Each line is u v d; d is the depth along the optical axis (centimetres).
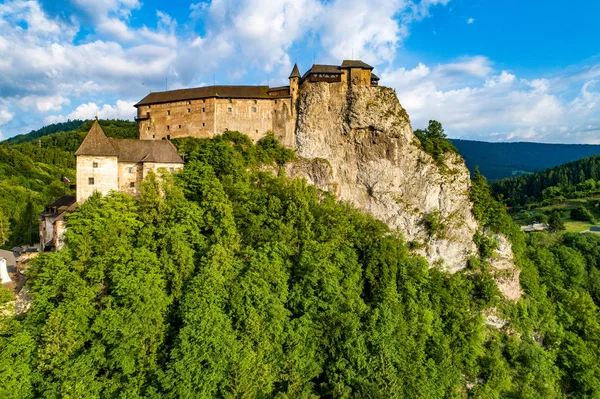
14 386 3675
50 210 7231
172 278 4844
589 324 7875
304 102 9069
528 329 7631
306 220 6562
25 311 4884
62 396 3550
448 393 5550
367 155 8894
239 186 6975
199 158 7625
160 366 4053
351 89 9006
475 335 6500
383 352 4756
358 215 7875
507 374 6462
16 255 7062
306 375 4594
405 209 8569
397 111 9044
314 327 4906
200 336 4044
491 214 8831
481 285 7825
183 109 9331
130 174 7175
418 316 6109
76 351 4084
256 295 4741
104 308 4453
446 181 8744
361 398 4353
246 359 4147
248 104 9181
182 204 6050
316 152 9031
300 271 5556
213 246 5200
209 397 3797
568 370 7188
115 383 3878
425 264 7469
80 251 4816
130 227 5488
